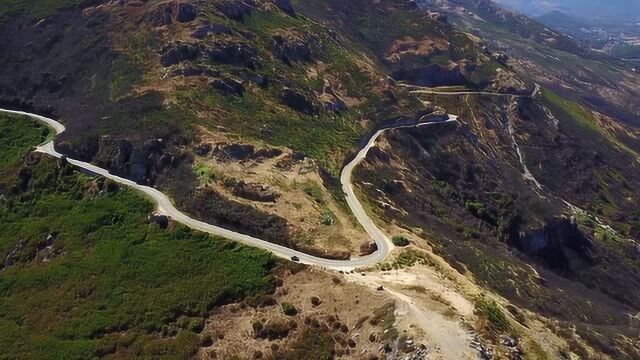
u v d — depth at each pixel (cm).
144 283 7006
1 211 8800
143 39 12625
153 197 8606
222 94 11375
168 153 9262
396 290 6675
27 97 12050
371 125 13338
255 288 6781
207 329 6347
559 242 12850
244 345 6103
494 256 10325
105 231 8019
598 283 12300
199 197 8394
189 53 12125
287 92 12356
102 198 8656
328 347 5903
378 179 11175
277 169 9425
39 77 12412
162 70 11719
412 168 12825
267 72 12731
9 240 8244
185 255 7381
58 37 13388
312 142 11319
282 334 6153
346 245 7788
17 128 10950
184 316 6500
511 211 12769
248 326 6309
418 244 8506
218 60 12281
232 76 11950
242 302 6625
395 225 9250
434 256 8081
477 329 6044
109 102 11056
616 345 7750
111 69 11988
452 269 7912
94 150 9719
